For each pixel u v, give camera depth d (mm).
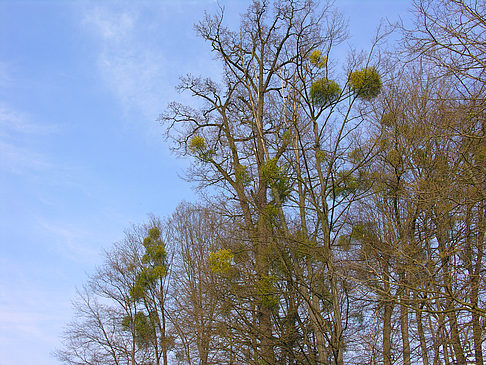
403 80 9555
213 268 9469
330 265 8211
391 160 9305
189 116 14867
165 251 19875
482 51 6594
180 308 14312
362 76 8688
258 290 9641
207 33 14109
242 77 14078
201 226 17531
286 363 10375
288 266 9219
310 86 9195
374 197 10148
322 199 8609
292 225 11141
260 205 10734
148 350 19375
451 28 6855
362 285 8055
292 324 9992
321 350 8180
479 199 7074
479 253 7973
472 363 7848
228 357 11312
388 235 9773
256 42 13711
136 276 20609
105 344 19594
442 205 7828
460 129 7762
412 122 9320
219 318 11969
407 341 8977
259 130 10594
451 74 7086
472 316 7922
